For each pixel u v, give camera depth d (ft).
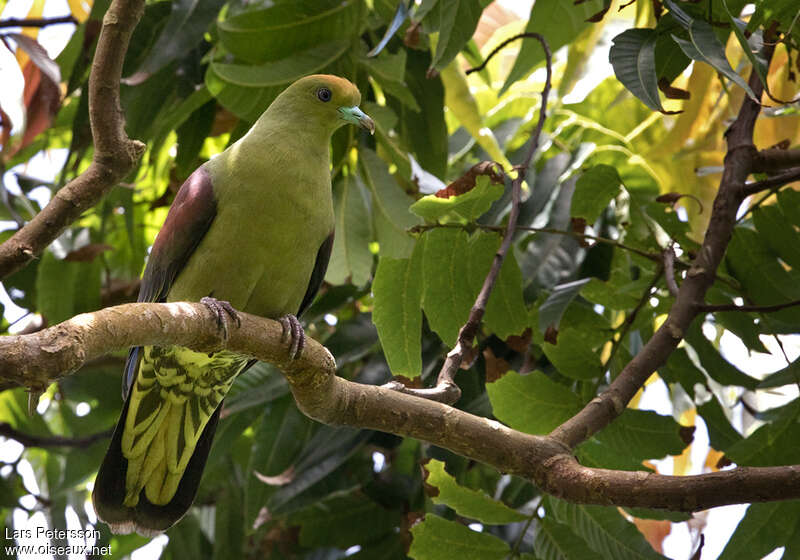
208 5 28.14
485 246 24.64
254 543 37.99
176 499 25.96
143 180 38.83
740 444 24.30
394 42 31.81
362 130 31.24
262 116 26.43
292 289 25.17
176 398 25.76
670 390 33.53
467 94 32.22
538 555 22.48
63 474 37.73
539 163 36.65
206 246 24.30
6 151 37.29
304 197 24.52
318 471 30.48
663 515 23.48
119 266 40.16
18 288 39.32
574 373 24.99
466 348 22.30
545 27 28.02
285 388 31.37
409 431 20.45
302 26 29.09
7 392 40.50
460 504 22.09
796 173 24.39
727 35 26.16
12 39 28.07
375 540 36.14
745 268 26.96
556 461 19.49
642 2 29.73
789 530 23.21
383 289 24.40
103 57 20.81
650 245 28.12
